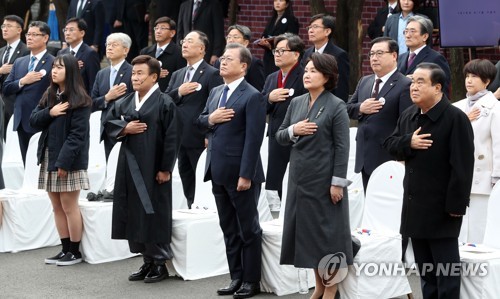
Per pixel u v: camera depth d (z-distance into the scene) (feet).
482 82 31.32
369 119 32.09
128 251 35.35
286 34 36.11
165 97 31.32
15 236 36.50
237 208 29.48
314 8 53.83
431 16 43.86
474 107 31.27
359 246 27.50
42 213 37.35
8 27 47.91
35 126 33.96
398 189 29.32
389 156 31.73
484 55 56.39
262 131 29.40
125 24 57.82
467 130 24.70
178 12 56.29
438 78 24.85
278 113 35.91
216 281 31.86
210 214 32.65
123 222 31.32
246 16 65.72
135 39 57.93
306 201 26.76
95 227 34.37
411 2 40.14
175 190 39.09
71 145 33.17
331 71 26.94
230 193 29.50
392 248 28.14
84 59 45.39
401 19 40.81
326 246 26.61
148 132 30.96
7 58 48.16
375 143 31.91
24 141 44.37
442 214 24.91
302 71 35.83
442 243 25.17
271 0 65.26
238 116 29.60
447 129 24.81
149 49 43.86
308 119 27.07
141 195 30.55
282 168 36.17
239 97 29.78
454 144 24.61
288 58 35.70
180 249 32.04
